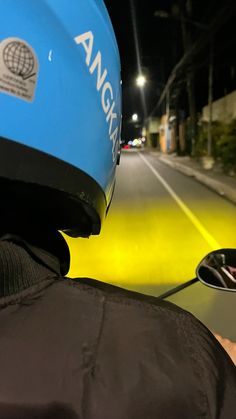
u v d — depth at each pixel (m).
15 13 0.67
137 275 5.67
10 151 0.68
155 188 16.20
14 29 0.67
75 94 0.78
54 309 0.74
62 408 0.65
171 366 0.71
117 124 1.02
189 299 4.50
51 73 0.72
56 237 0.91
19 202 0.81
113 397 0.66
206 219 9.71
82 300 0.77
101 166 0.93
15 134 0.68
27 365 0.68
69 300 0.77
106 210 1.11
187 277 5.51
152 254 6.73
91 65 0.82
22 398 0.66
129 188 16.34
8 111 0.67
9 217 0.81
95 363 0.70
